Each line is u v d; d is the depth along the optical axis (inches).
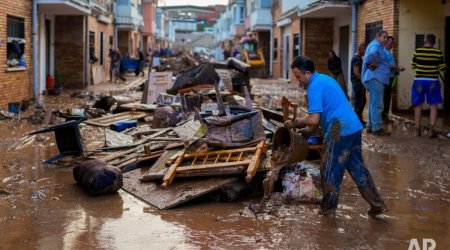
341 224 240.1
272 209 257.8
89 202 273.1
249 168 269.3
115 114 550.0
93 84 1113.4
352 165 244.5
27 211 258.1
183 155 301.7
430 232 231.3
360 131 239.5
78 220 245.1
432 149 407.8
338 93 239.9
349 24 894.4
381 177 325.7
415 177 325.4
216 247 212.5
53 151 397.4
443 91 606.2
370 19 676.7
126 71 1549.0
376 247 213.5
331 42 1016.2
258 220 245.0
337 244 216.4
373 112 474.0
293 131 257.8
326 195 246.5
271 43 1509.6
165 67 1181.1
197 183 280.4
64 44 983.0
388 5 606.5
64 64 988.6
